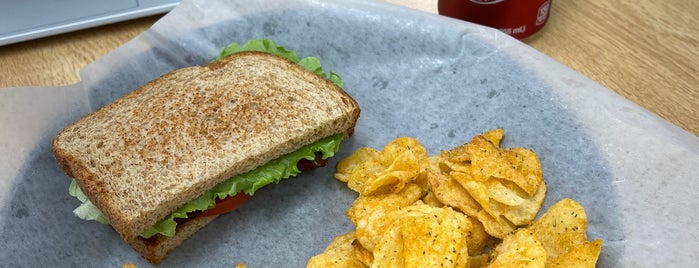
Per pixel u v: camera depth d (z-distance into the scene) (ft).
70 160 1.46
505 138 1.54
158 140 1.47
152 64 1.68
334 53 1.71
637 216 1.36
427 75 1.66
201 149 1.45
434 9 1.82
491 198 1.38
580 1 1.83
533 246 1.24
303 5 1.72
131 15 1.80
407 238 1.26
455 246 1.25
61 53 1.77
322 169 1.58
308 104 1.52
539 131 1.51
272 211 1.52
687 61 1.68
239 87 1.55
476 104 1.60
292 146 1.49
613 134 1.44
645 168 1.39
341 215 1.51
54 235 1.48
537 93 1.54
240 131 1.47
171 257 1.47
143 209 1.38
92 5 1.77
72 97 1.61
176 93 1.55
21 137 1.53
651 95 1.61
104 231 1.49
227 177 1.45
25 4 1.73
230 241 1.48
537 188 1.40
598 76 1.65
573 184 1.44
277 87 1.55
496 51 1.61
